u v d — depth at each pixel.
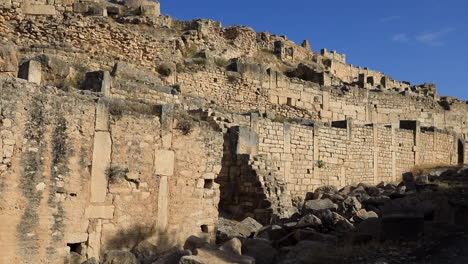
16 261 10.29
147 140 13.03
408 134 34.22
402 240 14.56
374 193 23.28
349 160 29.52
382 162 31.86
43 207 10.82
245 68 33.16
